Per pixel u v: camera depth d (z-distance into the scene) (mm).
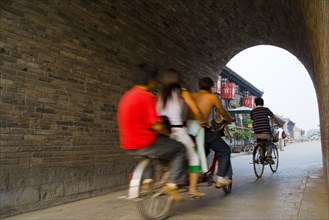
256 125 8445
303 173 8852
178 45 9984
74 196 6121
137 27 8023
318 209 4676
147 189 4195
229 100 23859
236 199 5570
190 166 4617
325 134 6656
